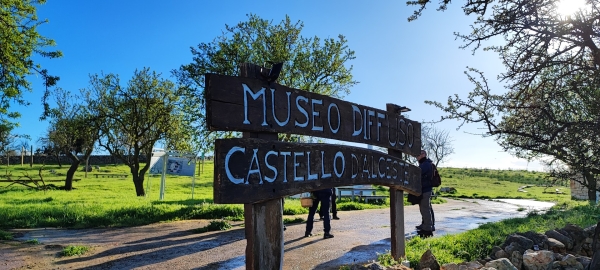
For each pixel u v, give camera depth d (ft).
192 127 53.62
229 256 23.39
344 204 57.72
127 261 22.24
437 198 82.48
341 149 16.70
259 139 12.97
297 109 14.78
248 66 13.01
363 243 26.76
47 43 41.27
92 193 77.87
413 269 18.58
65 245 26.37
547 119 19.10
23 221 34.83
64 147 91.30
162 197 67.21
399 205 21.44
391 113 21.16
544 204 79.87
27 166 163.84
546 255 18.54
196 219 39.75
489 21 18.85
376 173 19.04
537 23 17.90
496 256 20.43
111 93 81.66
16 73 39.96
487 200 93.20
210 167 187.11
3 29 37.17
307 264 21.07
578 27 16.99
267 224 13.09
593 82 17.65
